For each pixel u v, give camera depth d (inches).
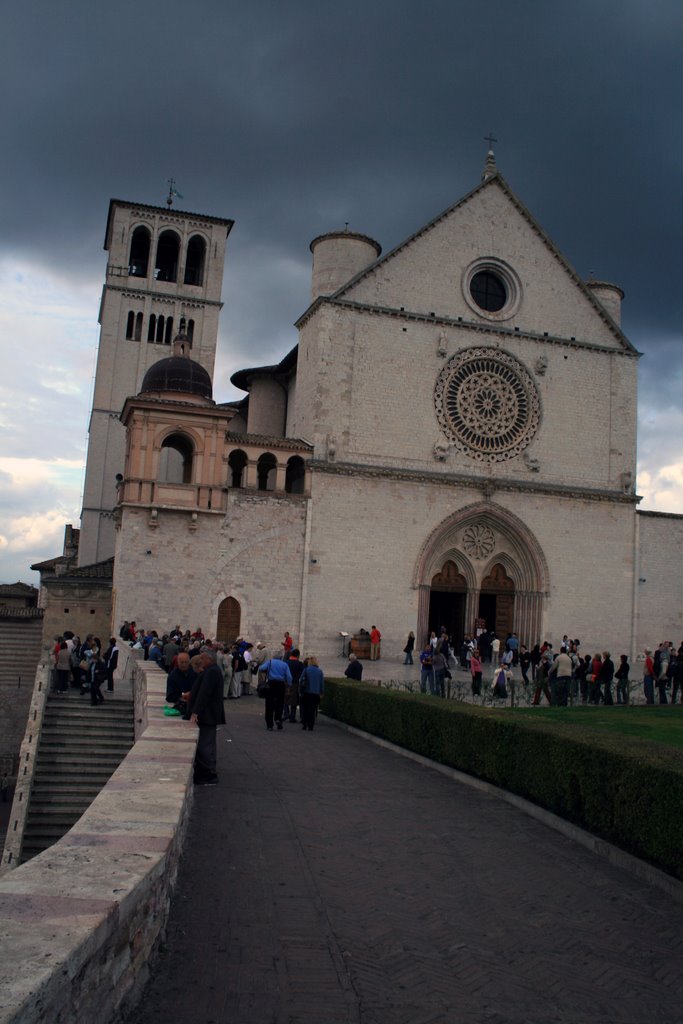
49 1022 187.3
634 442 2393.0
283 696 1135.6
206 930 369.1
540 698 1579.7
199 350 3115.2
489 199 2346.2
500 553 2283.5
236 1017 288.4
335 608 2063.2
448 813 658.8
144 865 293.7
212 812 604.1
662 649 1663.4
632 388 2412.6
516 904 444.8
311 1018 293.0
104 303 3073.3
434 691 1491.1
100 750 1226.6
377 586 2101.4
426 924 403.5
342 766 857.5
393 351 2192.4
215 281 3174.2
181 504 1969.7
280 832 560.4
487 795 735.1
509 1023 304.5
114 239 3093.0
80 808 1147.3
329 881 460.1
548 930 407.5
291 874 466.9
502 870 508.1
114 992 254.5
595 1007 325.7
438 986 331.9
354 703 1159.6
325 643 2046.0
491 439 2266.2
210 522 1987.0
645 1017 319.9
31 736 1226.6
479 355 2271.2
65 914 233.1
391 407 2172.7
